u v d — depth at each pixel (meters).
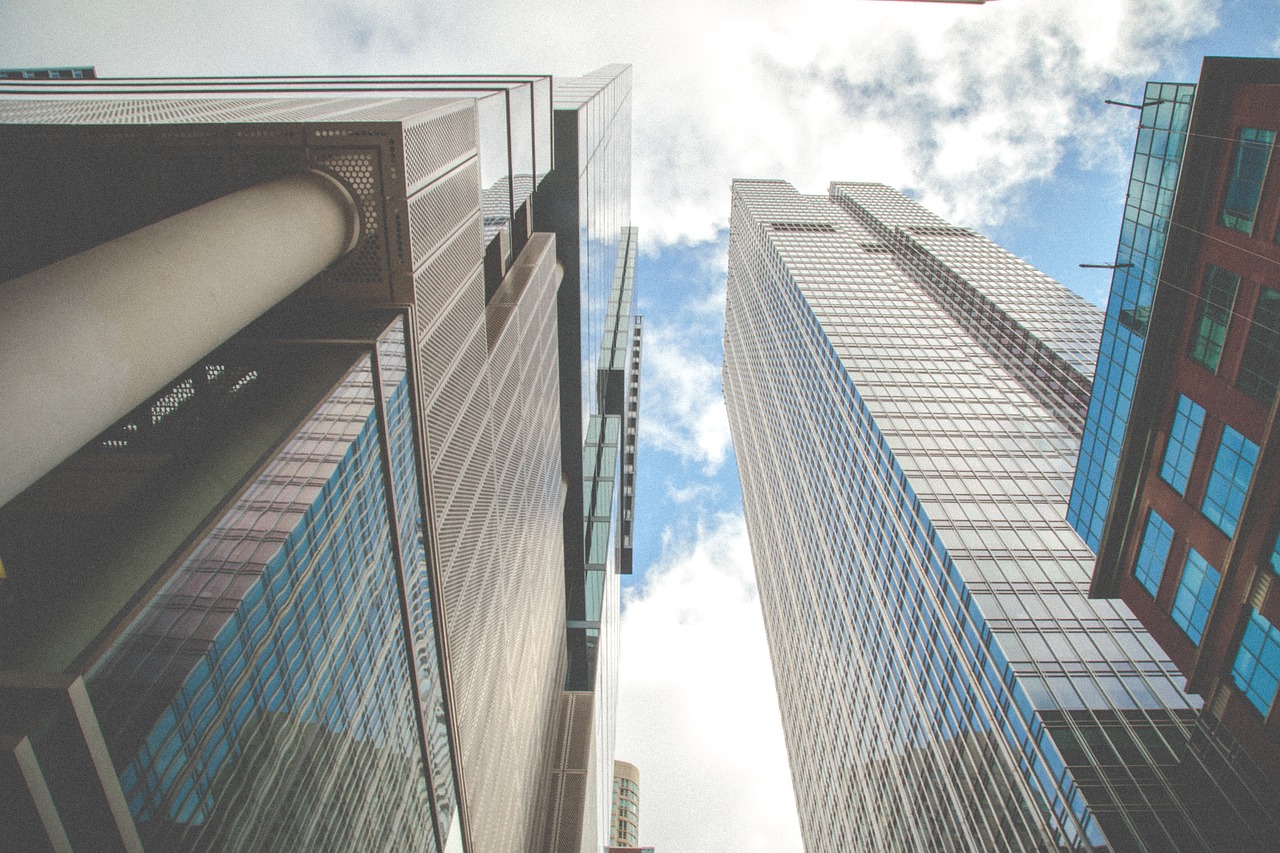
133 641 17.06
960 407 75.12
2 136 27.58
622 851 176.25
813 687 99.06
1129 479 31.02
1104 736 38.72
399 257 30.48
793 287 113.00
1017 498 59.66
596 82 94.69
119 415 17.17
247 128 28.41
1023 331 97.31
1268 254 23.16
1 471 13.63
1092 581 33.78
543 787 91.94
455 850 47.19
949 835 52.25
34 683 14.80
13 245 27.41
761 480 145.12
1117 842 34.03
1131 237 32.00
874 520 71.62
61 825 14.95
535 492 71.62
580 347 87.88
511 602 60.50
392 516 31.72
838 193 187.00
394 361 30.42
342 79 54.72
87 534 19.56
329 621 26.69
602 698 124.75
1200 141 26.27
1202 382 26.58
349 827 30.84
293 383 26.52
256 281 22.33
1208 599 26.27
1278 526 22.58
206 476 22.06
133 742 16.64
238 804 21.81
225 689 20.23
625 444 169.62
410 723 37.78
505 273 62.34
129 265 17.91
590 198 82.00
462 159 38.41
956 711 51.09
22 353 14.15
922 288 125.00
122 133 27.98
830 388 89.88
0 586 17.62
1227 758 31.41
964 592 49.72
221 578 20.42
